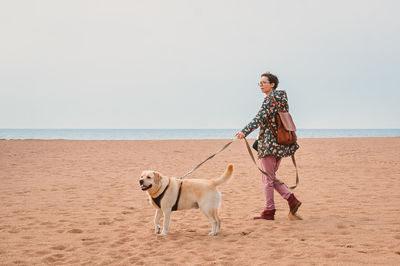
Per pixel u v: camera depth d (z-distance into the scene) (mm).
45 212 6145
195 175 11031
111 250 4191
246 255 3908
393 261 3584
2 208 6406
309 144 26594
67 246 4359
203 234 4855
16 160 14789
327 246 4137
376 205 6379
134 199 7344
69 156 17000
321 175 10516
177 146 25859
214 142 32125
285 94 5359
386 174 10469
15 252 4113
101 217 5836
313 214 5809
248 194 7848
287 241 4363
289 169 12031
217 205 4871
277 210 6266
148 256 3969
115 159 15906
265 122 5270
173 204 4855
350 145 24953
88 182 9477
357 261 3617
